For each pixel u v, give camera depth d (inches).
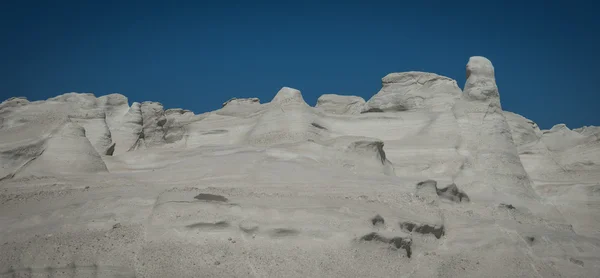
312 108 1242.0
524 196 1126.4
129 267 679.1
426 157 1171.3
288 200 794.2
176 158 1010.7
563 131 1712.6
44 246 693.9
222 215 737.0
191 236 716.0
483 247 853.2
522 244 882.8
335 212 761.6
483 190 1111.0
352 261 719.7
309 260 707.4
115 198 781.3
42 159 932.6
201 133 1290.6
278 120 1154.7
